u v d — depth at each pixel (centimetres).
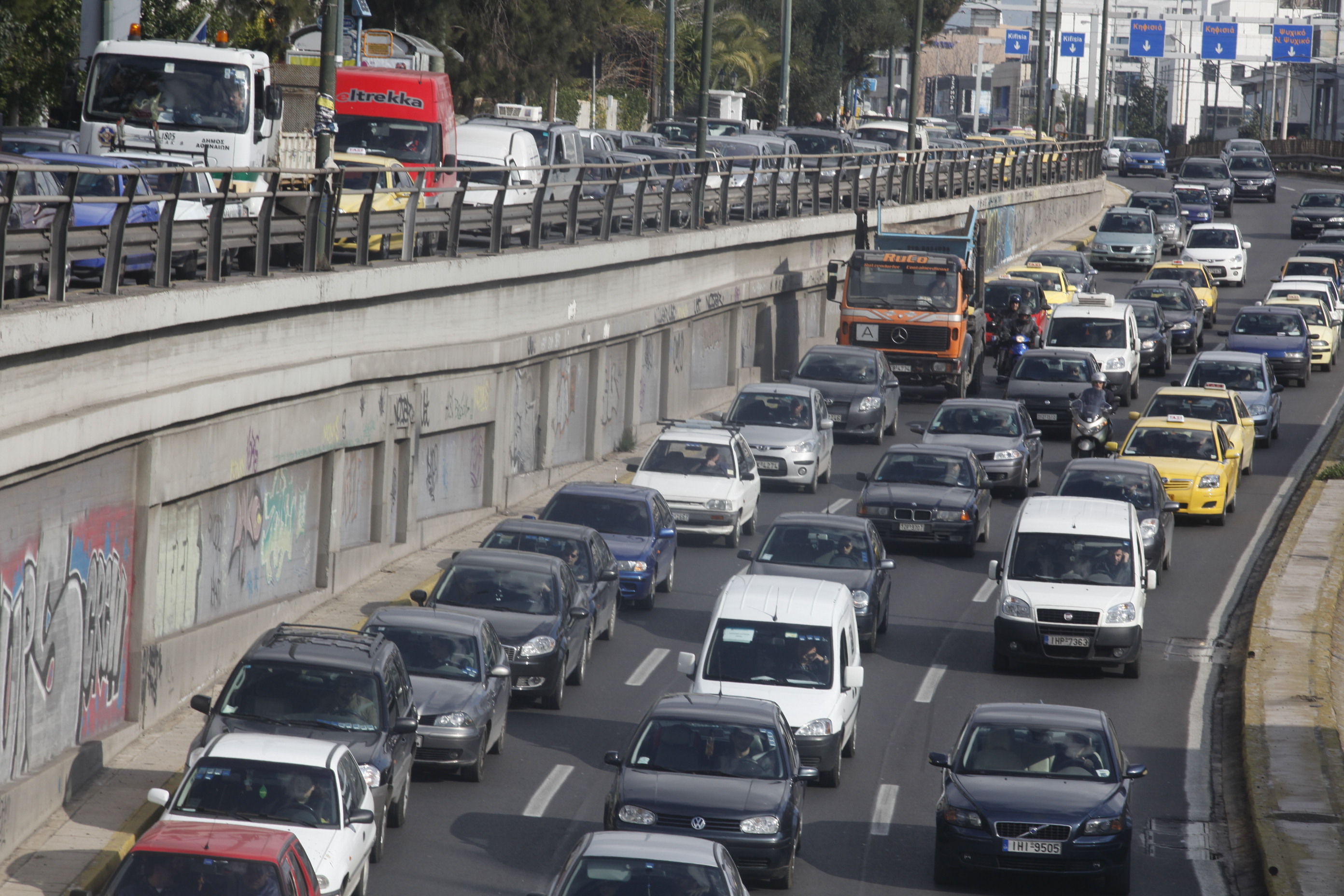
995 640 9344
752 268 17625
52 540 6831
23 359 6444
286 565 9675
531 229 12556
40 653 6744
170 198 7619
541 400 13312
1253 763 7819
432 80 12181
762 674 7531
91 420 6906
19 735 6562
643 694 8725
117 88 9588
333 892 5306
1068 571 9525
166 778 7188
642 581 10156
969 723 6788
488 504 12469
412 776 7319
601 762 7662
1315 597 10831
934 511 11781
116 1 11344
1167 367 19375
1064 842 6225
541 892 6066
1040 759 6575
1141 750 8219
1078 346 17312
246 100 9581
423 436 11425
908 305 16800
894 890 6344
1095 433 14712
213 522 8625
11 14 11888
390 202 10819
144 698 7744
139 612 7706
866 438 15462
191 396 7912
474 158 13238
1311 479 14525
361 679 6525
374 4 18650
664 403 15788
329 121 9531
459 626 7588
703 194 16012
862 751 8019
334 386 9744
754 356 18062
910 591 11044
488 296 11969
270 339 9012
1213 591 11256
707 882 4938
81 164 8138
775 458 13275
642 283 14888
